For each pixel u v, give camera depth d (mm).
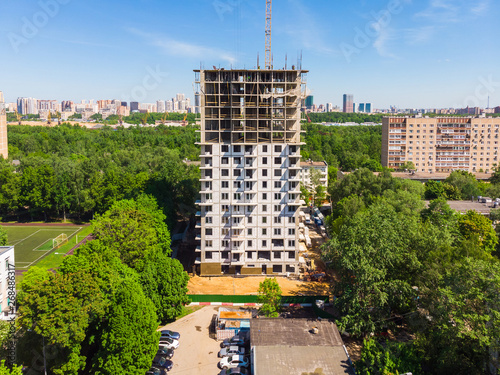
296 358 62281
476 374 55812
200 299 92438
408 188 153500
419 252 80812
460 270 62906
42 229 152625
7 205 171000
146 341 61938
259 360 61781
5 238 111750
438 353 60562
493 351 54438
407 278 77875
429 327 66500
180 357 72062
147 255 89750
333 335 68375
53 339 57906
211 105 102938
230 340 75750
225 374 65812
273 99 103500
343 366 60719
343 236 77438
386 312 74812
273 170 103500
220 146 102250
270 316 78000
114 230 91812
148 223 104000
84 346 69062
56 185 162125
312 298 90125
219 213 104500
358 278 70812
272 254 105750
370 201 138250
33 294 59188
